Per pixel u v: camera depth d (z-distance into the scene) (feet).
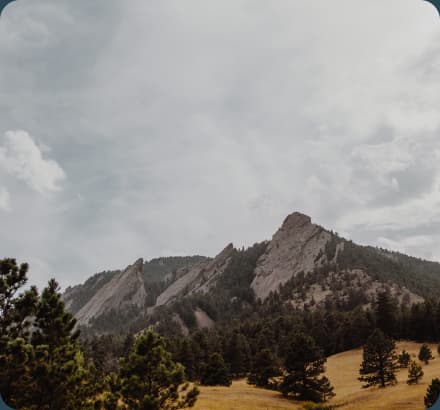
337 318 397.60
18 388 46.14
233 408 113.50
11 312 49.06
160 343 59.67
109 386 57.21
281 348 301.02
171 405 58.18
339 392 164.25
